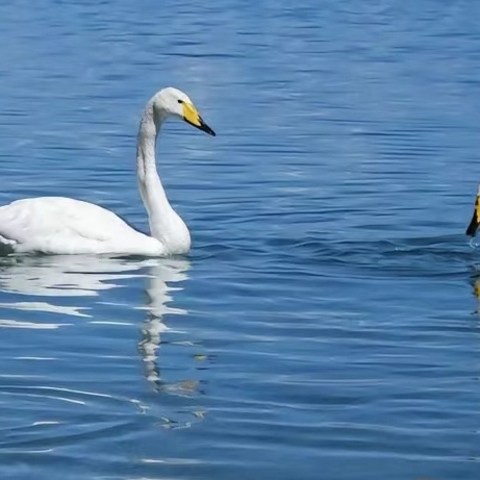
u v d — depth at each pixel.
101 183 21.58
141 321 14.16
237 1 49.16
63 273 16.12
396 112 28.16
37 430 11.05
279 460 10.55
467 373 12.54
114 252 16.98
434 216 19.22
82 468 10.35
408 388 12.12
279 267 16.44
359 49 37.88
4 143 24.59
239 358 12.95
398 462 10.52
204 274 16.14
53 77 32.41
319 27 42.84
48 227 17.03
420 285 15.66
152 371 12.54
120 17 44.53
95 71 33.44
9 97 29.59
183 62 35.03
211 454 10.63
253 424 11.24
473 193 20.81
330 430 11.12
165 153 24.12
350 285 15.64
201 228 18.52
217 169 22.69
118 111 28.00
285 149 24.39
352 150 24.30
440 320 14.24
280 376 12.43
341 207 19.81
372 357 13.02
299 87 31.36
